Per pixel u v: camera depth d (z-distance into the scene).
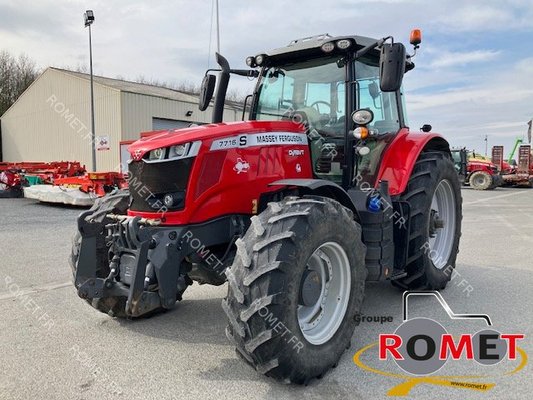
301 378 2.50
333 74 3.65
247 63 4.02
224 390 2.49
